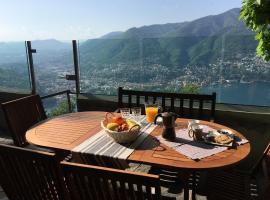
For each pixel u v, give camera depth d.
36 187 1.30
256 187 1.80
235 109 2.68
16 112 2.34
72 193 1.15
